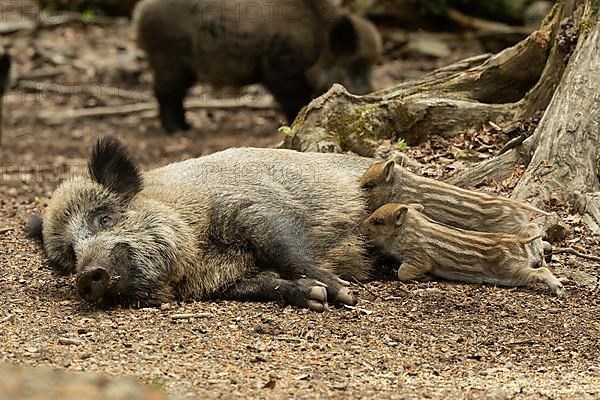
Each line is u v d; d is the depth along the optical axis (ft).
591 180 42.93
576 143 43.50
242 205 37.52
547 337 32.42
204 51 83.35
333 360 29.66
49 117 89.66
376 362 29.68
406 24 102.68
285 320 33.65
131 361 28.86
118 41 108.17
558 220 40.40
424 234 37.83
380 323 33.45
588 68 45.01
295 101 83.56
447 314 34.37
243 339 31.48
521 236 37.04
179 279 36.91
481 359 30.50
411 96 51.29
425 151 49.03
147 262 35.88
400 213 37.91
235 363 28.99
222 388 26.35
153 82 85.71
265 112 91.30
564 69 48.03
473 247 37.17
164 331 32.19
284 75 82.58
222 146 76.74
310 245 37.86
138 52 104.37
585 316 34.14
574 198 42.34
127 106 93.61
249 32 81.97
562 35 47.62
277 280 36.32
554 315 34.22
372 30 82.58
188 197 37.88
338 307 35.37
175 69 84.53
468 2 102.73
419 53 98.32
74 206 37.04
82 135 84.84
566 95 44.80
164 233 36.40
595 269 38.27
